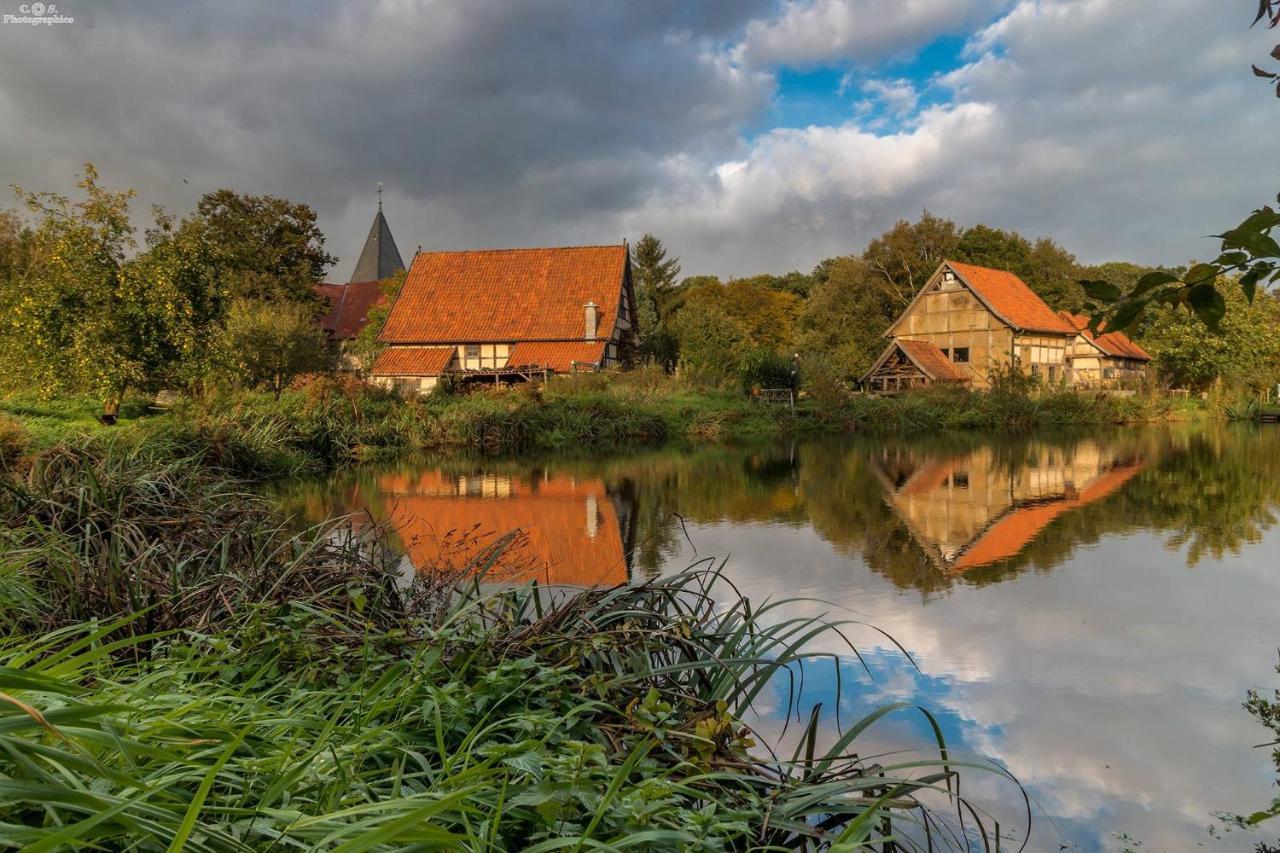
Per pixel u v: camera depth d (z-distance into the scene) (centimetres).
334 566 476
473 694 289
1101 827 335
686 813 224
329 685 317
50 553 452
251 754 217
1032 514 1170
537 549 895
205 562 482
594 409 2808
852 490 1453
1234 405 3766
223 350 1978
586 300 4025
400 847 170
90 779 161
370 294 5478
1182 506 1230
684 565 825
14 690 171
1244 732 427
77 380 1822
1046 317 4547
